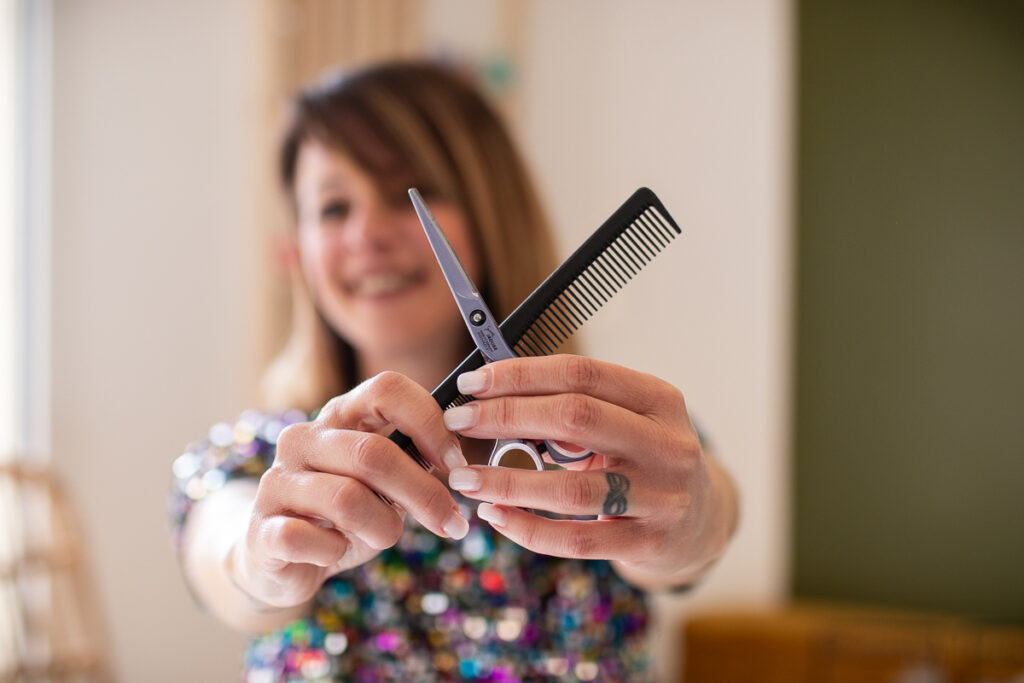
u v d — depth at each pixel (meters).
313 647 1.11
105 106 2.50
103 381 2.47
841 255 2.91
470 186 1.20
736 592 2.81
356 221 1.17
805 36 2.93
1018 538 2.85
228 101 2.57
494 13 2.74
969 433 2.88
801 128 2.93
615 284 0.70
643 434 0.60
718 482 0.76
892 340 2.90
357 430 0.63
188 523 1.09
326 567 0.69
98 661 1.97
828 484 2.91
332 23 2.53
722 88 2.85
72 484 2.43
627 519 0.63
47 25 2.45
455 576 1.13
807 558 2.91
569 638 1.13
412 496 0.60
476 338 0.67
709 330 2.83
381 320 1.18
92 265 2.47
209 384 2.54
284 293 2.46
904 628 2.49
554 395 0.61
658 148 2.84
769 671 2.43
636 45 2.85
